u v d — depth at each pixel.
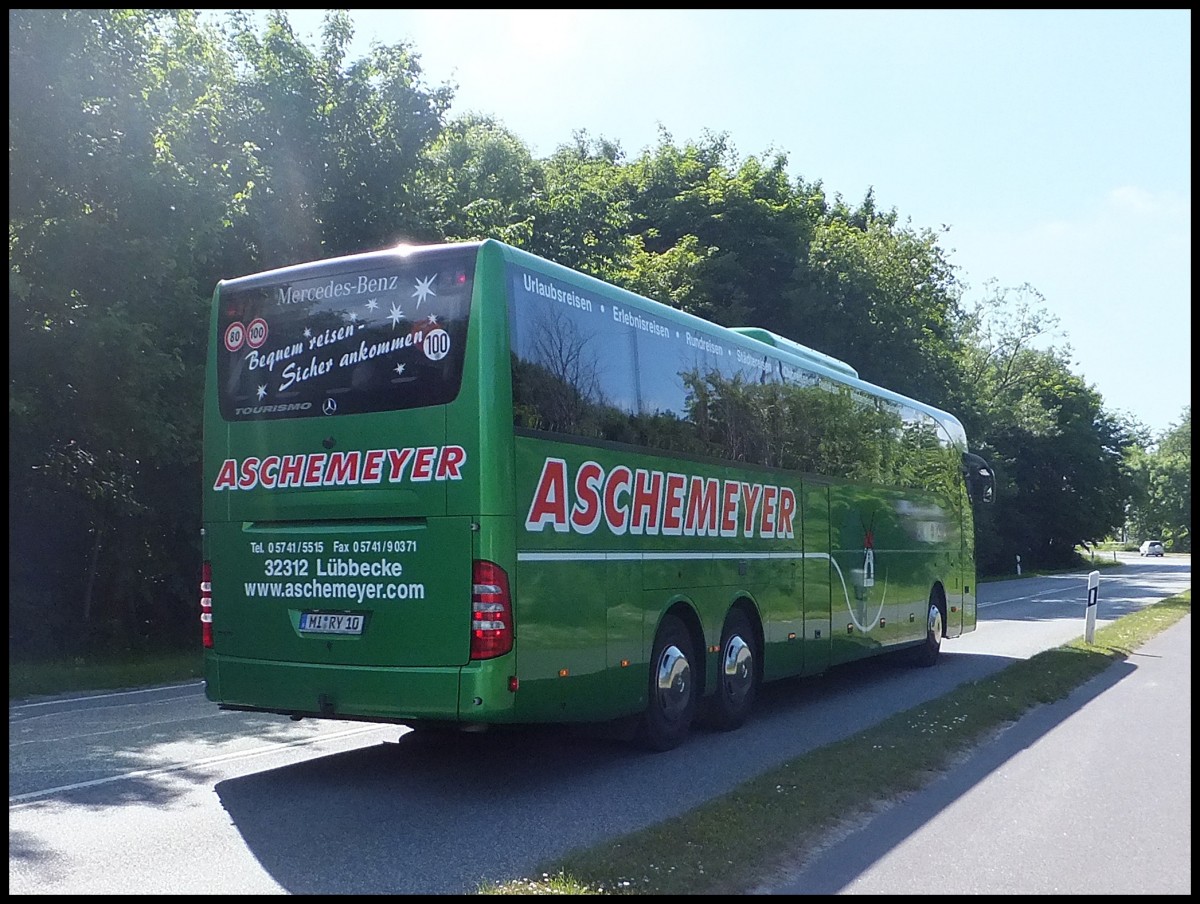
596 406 8.39
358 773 8.27
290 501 7.97
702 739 9.94
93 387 16.20
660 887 5.39
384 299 7.78
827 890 5.62
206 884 5.55
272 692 7.94
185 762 8.65
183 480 19.61
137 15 17.56
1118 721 11.03
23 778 8.00
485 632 7.20
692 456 9.73
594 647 8.16
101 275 16.06
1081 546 74.00
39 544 18.77
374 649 7.55
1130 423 75.06
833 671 15.66
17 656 17.59
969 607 18.28
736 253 43.81
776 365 11.66
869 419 14.25
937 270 45.19
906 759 8.55
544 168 40.25
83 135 15.89
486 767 8.53
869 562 13.91
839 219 48.47
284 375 8.11
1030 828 6.97
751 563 10.76
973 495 18.95
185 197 16.73
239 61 22.42
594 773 8.34
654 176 48.56
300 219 22.03
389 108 23.45
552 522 7.77
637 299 9.11
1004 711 11.14
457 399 7.40
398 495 7.52
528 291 7.77
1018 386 65.12
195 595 20.28
